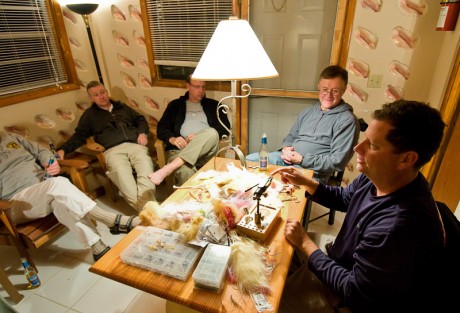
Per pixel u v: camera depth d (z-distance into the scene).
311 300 1.07
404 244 0.75
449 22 1.76
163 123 2.63
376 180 0.87
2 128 2.31
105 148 2.60
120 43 2.95
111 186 2.55
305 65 2.43
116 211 2.47
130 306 1.58
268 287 0.85
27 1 2.40
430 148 0.74
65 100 2.81
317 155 1.87
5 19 2.27
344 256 1.04
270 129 2.79
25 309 1.57
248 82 2.62
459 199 2.00
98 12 2.88
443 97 1.88
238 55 1.27
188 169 2.28
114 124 2.63
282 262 0.95
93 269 0.95
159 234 1.08
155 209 1.20
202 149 2.31
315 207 2.49
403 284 0.76
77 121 2.96
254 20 2.43
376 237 0.80
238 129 2.80
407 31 2.05
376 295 0.80
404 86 2.20
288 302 1.06
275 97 2.63
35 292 1.68
